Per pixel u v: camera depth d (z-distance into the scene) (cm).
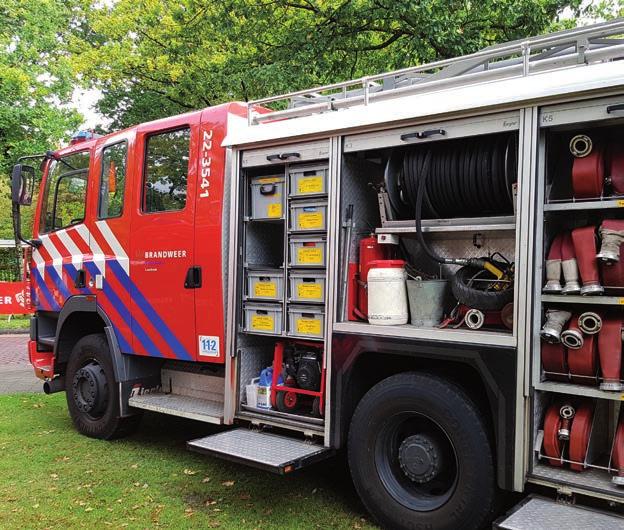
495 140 336
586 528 269
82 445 538
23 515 384
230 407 434
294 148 403
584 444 290
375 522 372
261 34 1184
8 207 1831
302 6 1140
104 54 1553
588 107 283
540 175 298
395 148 371
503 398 305
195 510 393
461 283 338
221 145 439
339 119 378
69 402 581
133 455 509
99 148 563
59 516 383
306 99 512
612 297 279
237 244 434
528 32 987
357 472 360
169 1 1433
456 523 322
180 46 1370
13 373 955
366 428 355
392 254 387
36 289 644
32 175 594
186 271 472
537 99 296
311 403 422
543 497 300
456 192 348
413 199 368
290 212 409
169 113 1670
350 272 381
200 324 462
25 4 1791
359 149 370
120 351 528
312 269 397
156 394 534
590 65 293
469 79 355
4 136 1825
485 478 315
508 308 322
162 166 502
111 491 426
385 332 353
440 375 339
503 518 279
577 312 299
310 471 470
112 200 543
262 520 377
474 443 317
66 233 595
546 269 301
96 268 552
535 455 301
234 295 434
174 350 482
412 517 338
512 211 349
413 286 354
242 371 437
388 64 1175
